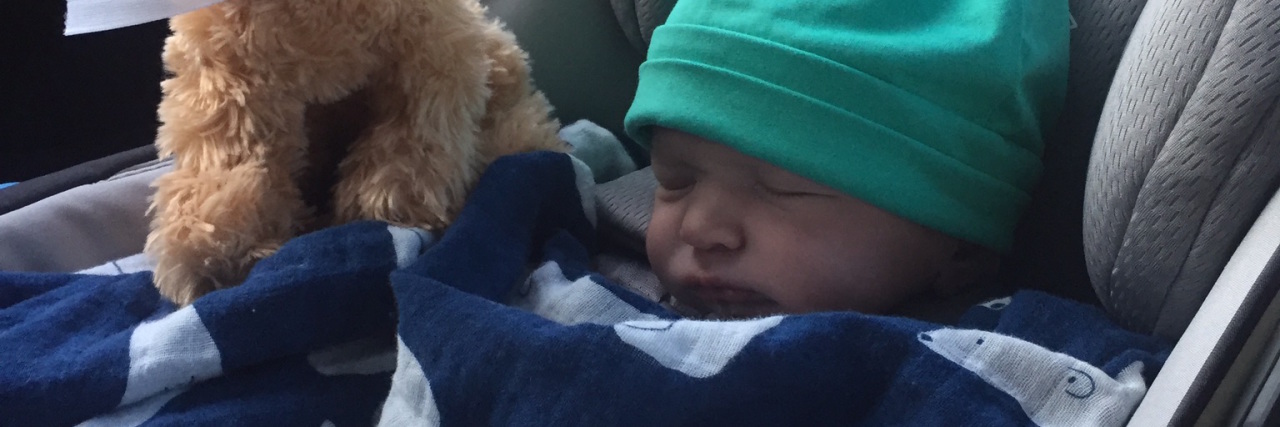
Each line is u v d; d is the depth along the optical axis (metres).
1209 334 0.40
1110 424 0.43
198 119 0.60
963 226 0.57
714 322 0.49
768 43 0.56
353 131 0.68
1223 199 0.43
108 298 0.62
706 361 0.47
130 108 1.03
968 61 0.55
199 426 0.51
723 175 0.59
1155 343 0.49
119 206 0.75
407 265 0.58
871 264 0.57
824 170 0.55
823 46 0.56
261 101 0.59
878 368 0.47
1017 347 0.46
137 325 0.58
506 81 0.73
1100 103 0.63
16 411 0.51
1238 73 0.41
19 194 0.78
